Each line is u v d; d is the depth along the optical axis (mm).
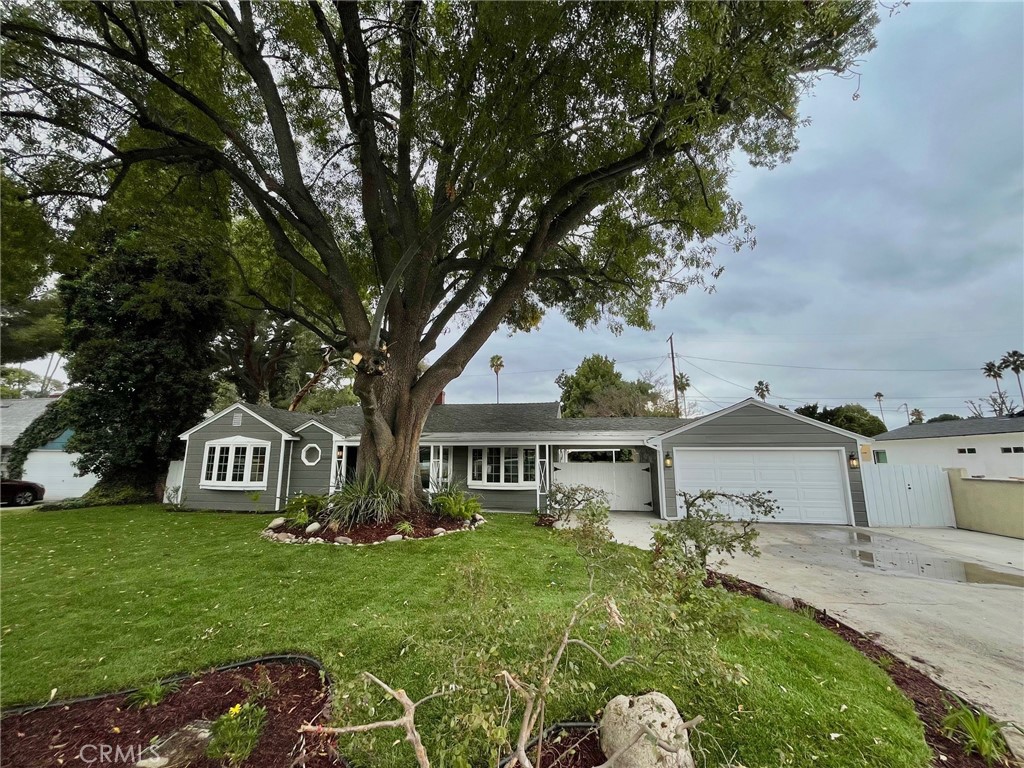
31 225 6855
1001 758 2311
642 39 5594
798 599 4887
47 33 6082
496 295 9172
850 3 5344
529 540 7512
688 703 2656
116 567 5758
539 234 8141
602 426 14148
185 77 7680
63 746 2309
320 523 7805
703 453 12023
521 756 1612
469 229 8805
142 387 14438
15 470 18203
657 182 8609
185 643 3529
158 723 2527
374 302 13789
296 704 2736
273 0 7281
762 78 5438
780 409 11789
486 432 13789
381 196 9273
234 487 13094
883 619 4355
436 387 9008
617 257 9938
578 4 5250
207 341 16359
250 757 2203
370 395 7539
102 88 7113
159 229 9102
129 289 13852
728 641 3451
